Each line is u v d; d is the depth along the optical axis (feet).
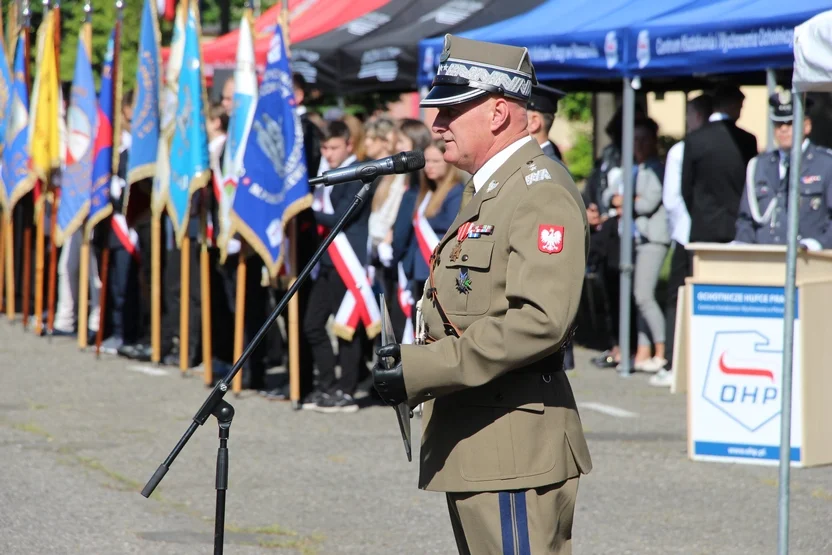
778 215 76.33
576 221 28.55
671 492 58.95
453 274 29.78
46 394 83.35
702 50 81.30
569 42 90.89
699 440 65.31
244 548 50.01
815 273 64.49
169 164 88.84
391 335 30.94
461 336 28.71
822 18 43.75
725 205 83.61
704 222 84.12
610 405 79.97
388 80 105.60
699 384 65.26
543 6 104.63
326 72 110.93
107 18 159.53
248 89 81.25
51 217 110.42
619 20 90.43
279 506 56.54
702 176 84.12
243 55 81.71
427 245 74.23
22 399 81.61
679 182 86.07
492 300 29.07
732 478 61.67
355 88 110.22
